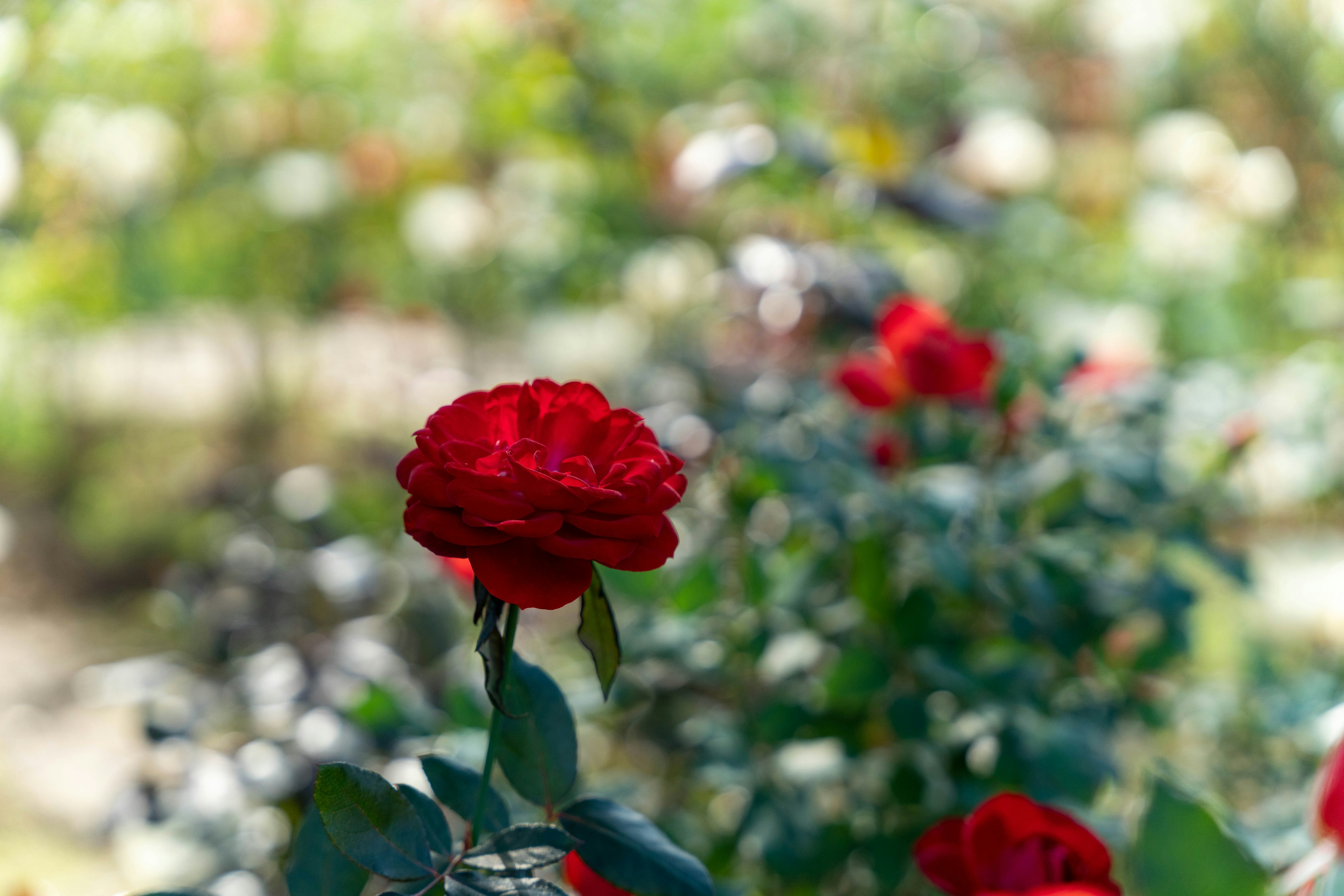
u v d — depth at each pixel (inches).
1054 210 104.0
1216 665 70.5
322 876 35.0
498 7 80.7
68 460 125.1
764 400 54.4
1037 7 115.0
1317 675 57.4
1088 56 117.1
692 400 62.9
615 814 35.4
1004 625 48.3
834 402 56.1
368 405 126.0
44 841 73.0
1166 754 63.1
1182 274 102.3
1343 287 104.0
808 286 59.6
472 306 120.1
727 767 47.4
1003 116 93.9
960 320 83.0
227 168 103.0
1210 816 32.4
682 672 50.8
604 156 85.1
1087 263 103.0
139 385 133.4
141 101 86.8
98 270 101.0
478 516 32.6
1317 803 33.8
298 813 47.7
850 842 46.4
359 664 55.2
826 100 89.1
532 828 34.1
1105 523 47.6
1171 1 105.5
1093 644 47.8
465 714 45.8
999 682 45.7
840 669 45.4
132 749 85.2
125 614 106.7
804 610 48.6
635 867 34.8
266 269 117.4
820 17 91.9
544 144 89.4
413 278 119.1
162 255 105.3
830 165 63.3
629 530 32.9
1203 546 50.1
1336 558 86.9
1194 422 56.8
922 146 89.7
